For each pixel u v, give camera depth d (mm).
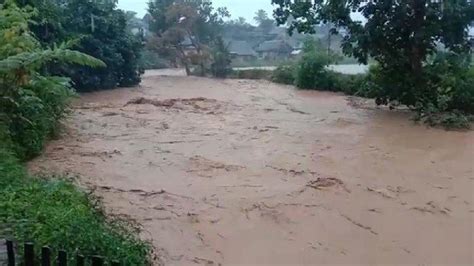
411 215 7906
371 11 16422
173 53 34844
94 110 17781
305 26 17281
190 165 10586
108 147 12031
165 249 6637
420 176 9844
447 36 16000
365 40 16375
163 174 9922
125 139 13039
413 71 16234
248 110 18266
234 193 8836
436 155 11406
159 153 11602
